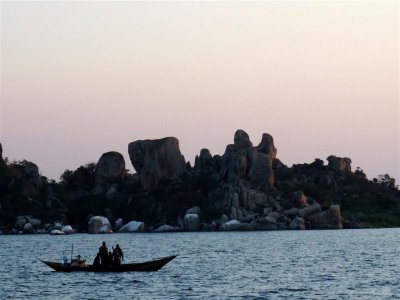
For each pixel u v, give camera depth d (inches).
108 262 4827.8
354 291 4001.0
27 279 4594.0
